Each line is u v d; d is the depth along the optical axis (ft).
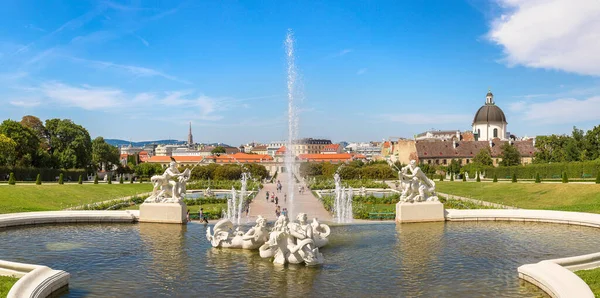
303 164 574.56
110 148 508.12
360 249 101.50
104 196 248.93
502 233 120.16
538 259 91.66
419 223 138.62
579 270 74.90
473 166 451.94
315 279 77.71
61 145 399.85
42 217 136.05
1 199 188.03
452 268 84.99
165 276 80.33
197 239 114.01
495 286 73.67
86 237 117.19
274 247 92.02
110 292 71.67
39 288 66.23
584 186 206.39
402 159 608.60
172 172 142.41
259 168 495.82
